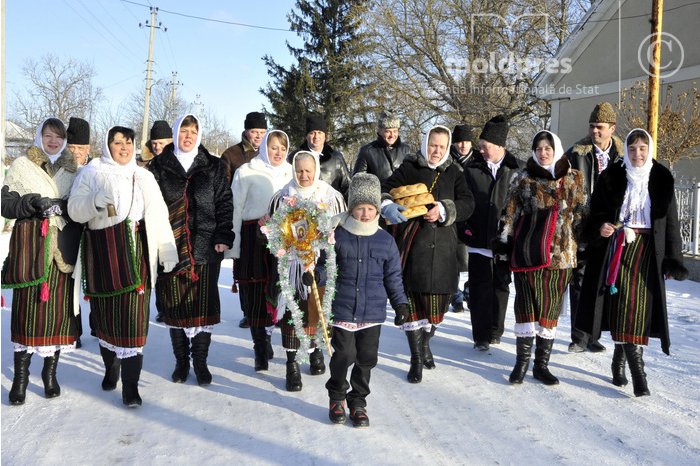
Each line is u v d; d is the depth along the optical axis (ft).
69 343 14.93
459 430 13.16
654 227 15.16
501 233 16.65
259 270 16.88
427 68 87.45
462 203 17.22
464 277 34.83
